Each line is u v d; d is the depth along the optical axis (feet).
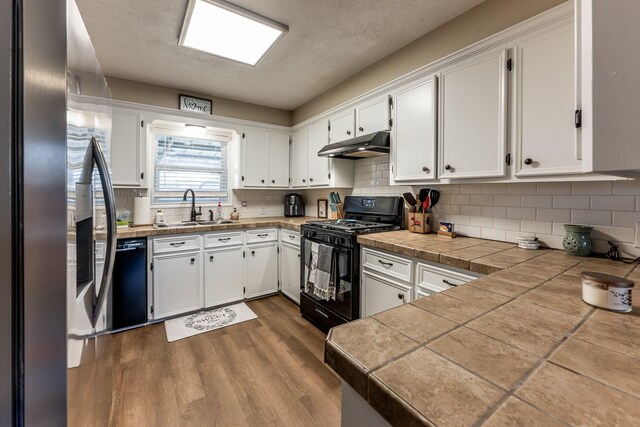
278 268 10.68
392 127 7.30
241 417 4.80
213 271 9.25
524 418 1.25
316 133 10.33
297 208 12.32
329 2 5.74
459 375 1.55
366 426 1.73
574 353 1.77
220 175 11.43
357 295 6.76
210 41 6.93
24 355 1.49
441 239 6.24
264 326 8.09
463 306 2.53
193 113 9.97
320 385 5.60
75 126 2.33
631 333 2.02
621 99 1.41
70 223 2.16
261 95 10.77
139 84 9.36
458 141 5.75
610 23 1.43
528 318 2.28
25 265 1.48
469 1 5.76
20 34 1.43
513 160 4.93
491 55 5.18
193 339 7.34
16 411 1.45
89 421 2.81
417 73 6.52
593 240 4.75
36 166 1.57
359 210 9.04
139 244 7.94
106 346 3.81
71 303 2.17
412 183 6.85
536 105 4.62
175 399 5.19
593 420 1.23
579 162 4.19
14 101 1.40
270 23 6.28
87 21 6.24
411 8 5.97
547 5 4.89
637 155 1.39
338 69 8.70
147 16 6.10
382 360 1.70
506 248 5.32
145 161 9.10
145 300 8.05
